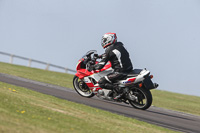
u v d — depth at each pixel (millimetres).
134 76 30984
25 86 38812
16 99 23703
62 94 36062
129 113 29203
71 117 21469
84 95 36000
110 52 31422
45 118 19484
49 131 16422
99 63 31922
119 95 31953
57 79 66125
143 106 31719
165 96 65750
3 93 24688
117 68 31531
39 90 36781
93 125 20234
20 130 15438
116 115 26266
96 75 33406
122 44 32312
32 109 21531
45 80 56531
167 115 32406
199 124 29656
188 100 65125
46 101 26922
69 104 27688
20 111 20016
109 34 31766
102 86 32656
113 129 20344
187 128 26438
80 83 35500
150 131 22156
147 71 30922
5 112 18656
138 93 31453
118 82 31781
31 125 16875
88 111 25641
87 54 34156
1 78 44312
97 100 35188
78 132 17469
